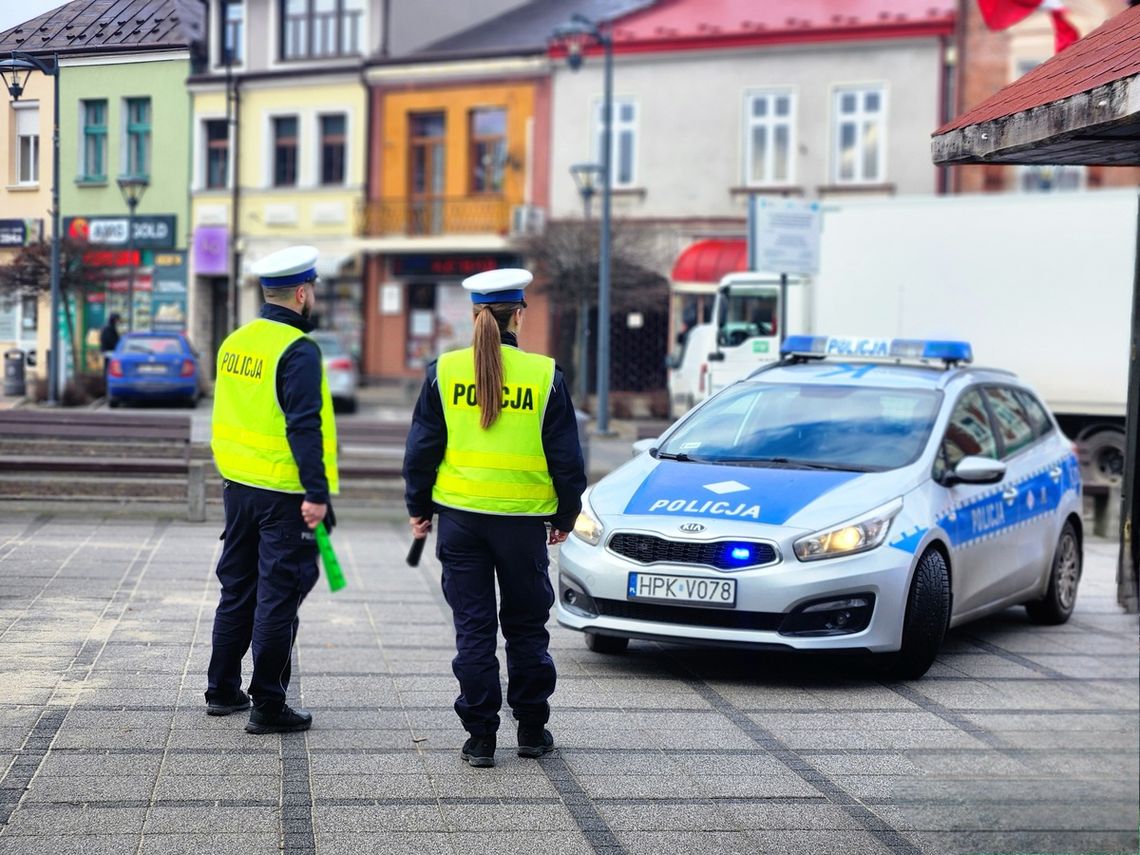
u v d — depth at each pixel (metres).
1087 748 7.99
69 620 10.12
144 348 15.52
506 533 7.25
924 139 40.62
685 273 40.66
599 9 46.81
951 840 6.38
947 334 25.64
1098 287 24.48
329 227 45.62
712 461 10.62
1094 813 6.82
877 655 10.09
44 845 5.80
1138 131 5.71
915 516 9.75
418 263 46.22
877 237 26.12
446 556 7.32
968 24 39.97
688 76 43.06
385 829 6.23
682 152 43.19
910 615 9.57
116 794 6.49
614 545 9.60
